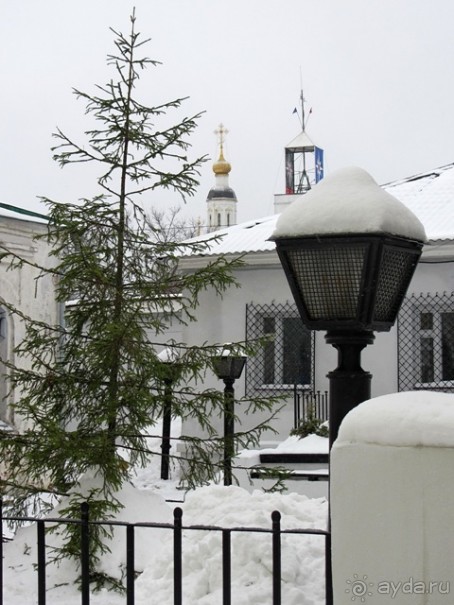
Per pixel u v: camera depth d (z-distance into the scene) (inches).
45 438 334.3
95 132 348.2
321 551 238.2
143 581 247.1
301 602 218.7
